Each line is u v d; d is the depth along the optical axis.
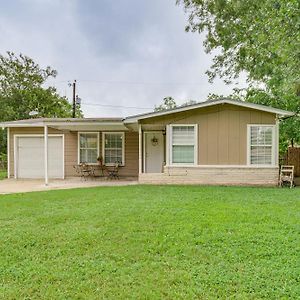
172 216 6.10
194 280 3.34
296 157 15.86
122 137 15.80
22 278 3.44
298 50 8.50
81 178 15.55
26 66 27.73
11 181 14.66
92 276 3.47
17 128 16.36
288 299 2.96
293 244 4.43
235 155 12.07
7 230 5.25
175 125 12.29
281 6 8.68
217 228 5.21
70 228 5.32
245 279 3.35
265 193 9.38
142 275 3.47
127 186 11.56
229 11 14.15
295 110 14.55
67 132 16.05
